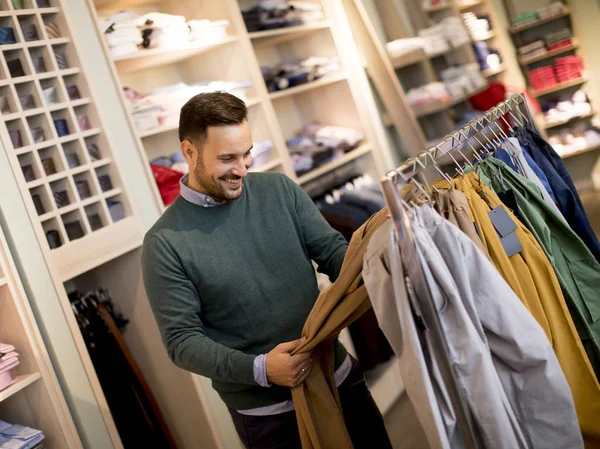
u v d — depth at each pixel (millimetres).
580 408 1646
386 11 4707
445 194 1562
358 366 2088
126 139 2719
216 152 1721
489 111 1992
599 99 5914
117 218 2641
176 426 2902
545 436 1411
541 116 5906
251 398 1871
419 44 4844
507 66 5992
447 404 1296
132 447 2777
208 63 3576
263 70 3717
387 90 4535
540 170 2121
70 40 2553
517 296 1505
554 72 5977
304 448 1716
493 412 1293
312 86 3854
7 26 2404
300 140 3918
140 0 3229
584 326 1800
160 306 1786
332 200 3895
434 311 1270
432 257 1292
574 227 2162
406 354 1291
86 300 2785
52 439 2236
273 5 3668
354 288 1567
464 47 5316
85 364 2332
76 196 2490
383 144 4270
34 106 2447
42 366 2176
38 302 2236
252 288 1846
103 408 2357
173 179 2982
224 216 1854
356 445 1997
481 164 1914
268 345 1866
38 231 2268
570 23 6016
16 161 2244
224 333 1878
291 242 1909
